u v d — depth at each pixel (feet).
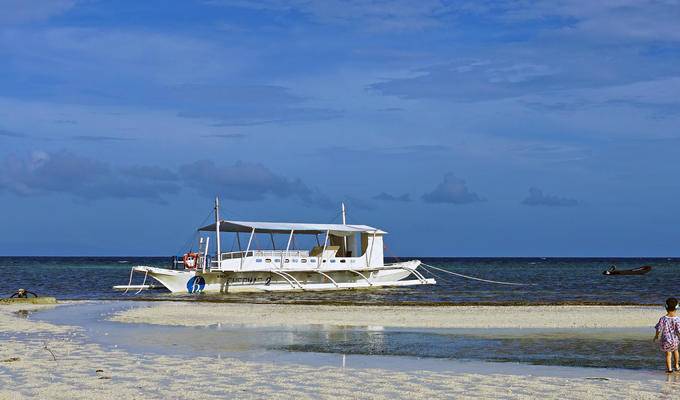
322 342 79.05
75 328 93.09
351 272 205.98
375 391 50.31
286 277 193.57
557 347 74.84
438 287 231.50
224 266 184.75
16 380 54.03
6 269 472.03
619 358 67.00
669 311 59.16
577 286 252.83
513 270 496.64
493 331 90.22
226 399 47.78
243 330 91.56
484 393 49.57
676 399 47.44
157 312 120.47
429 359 66.39
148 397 48.24
